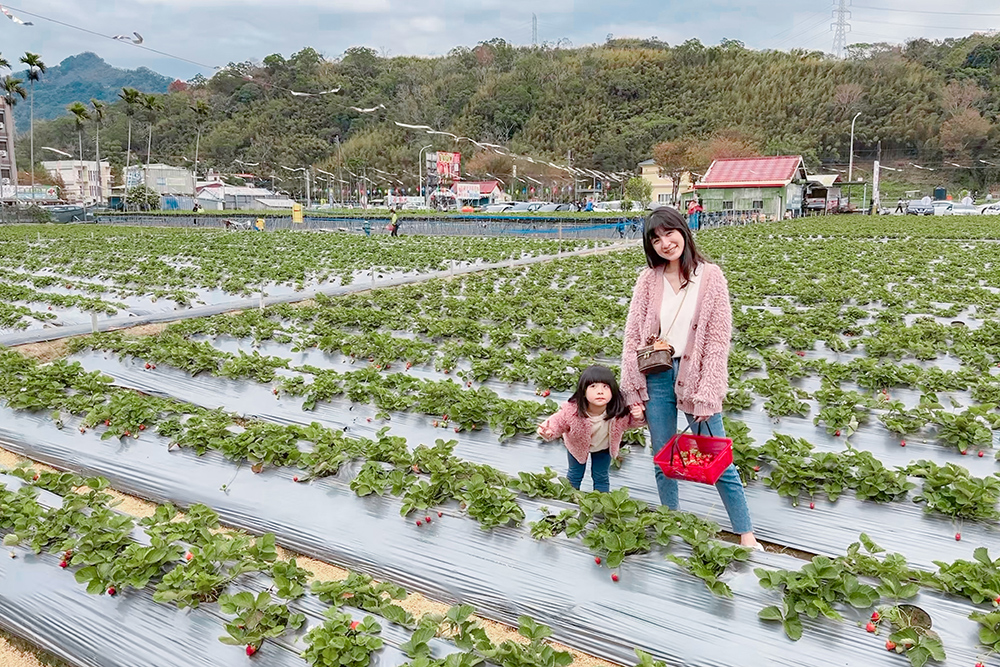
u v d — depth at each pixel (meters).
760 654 3.99
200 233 43.78
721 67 118.19
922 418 6.80
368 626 4.11
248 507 6.14
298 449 6.60
